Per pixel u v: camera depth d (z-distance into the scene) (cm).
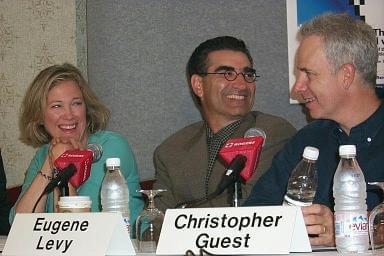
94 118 321
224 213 177
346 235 186
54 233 192
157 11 405
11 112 414
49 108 314
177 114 404
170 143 335
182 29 405
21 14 415
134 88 404
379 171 239
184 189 322
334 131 254
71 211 202
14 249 195
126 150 308
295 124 399
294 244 180
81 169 228
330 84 238
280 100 400
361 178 191
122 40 404
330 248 200
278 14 402
